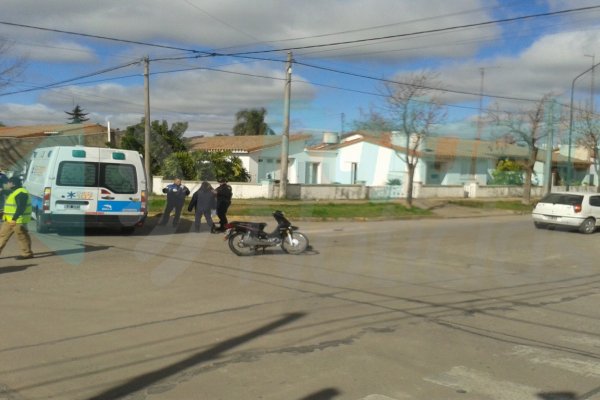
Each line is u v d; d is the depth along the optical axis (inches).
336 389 193.8
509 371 218.4
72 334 248.2
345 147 1524.4
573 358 237.3
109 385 192.2
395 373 211.9
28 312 282.5
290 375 206.1
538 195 1567.4
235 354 228.2
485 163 1620.3
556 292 388.8
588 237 761.0
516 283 417.7
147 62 1085.8
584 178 2098.9
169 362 216.4
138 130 1360.7
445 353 238.7
